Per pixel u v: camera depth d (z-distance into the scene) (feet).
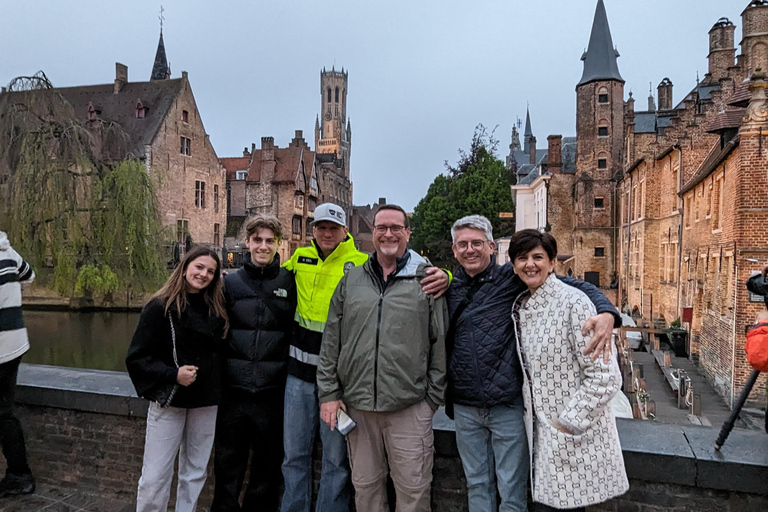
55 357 61.98
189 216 131.34
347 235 11.02
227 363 10.64
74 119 61.62
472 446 9.05
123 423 12.91
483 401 8.70
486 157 153.89
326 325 9.74
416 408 9.22
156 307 10.04
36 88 57.62
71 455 13.44
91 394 12.98
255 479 11.20
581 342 7.82
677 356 69.92
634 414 37.99
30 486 12.94
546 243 8.23
